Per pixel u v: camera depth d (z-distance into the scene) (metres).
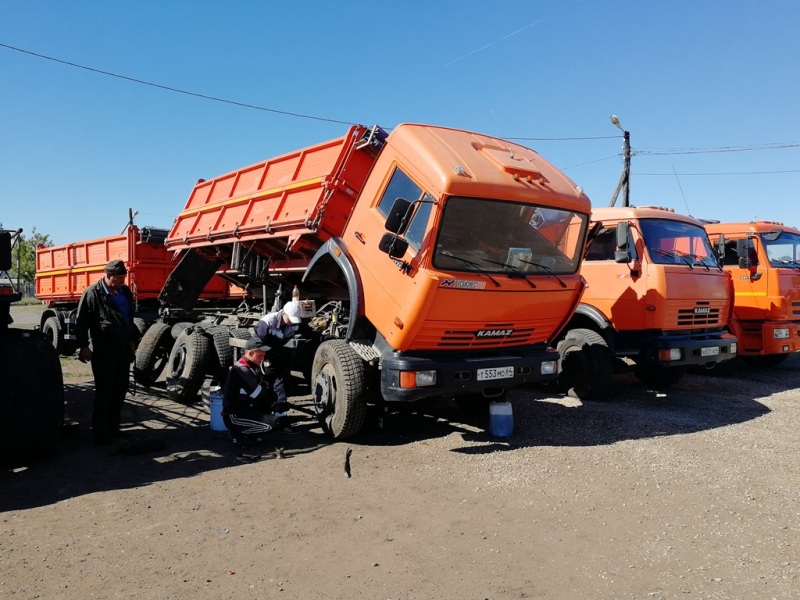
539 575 3.64
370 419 7.43
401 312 5.82
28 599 3.33
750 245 10.71
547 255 6.43
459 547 4.01
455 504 4.77
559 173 6.87
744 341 11.17
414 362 5.87
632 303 8.53
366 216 6.57
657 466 5.69
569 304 6.68
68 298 14.61
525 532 4.25
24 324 22.34
